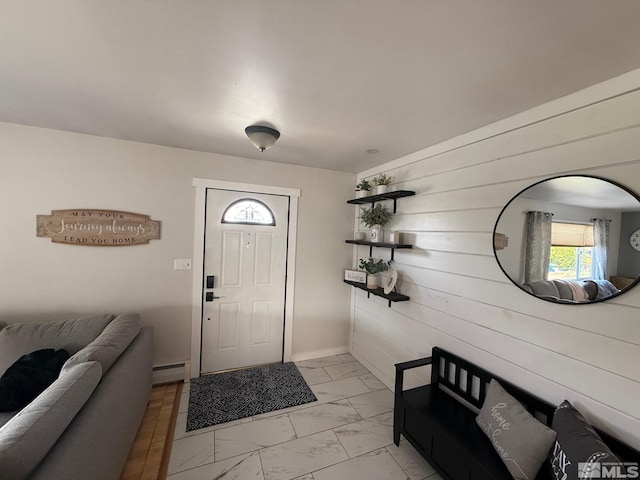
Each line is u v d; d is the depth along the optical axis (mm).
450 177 2113
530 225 1557
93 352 1543
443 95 1489
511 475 1312
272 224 3064
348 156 2693
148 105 1730
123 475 1657
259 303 3061
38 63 1307
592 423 1302
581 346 1352
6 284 2193
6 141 2146
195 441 1954
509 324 1676
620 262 1219
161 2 922
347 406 2418
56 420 1041
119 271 2492
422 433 1765
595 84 1320
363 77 1343
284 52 1172
